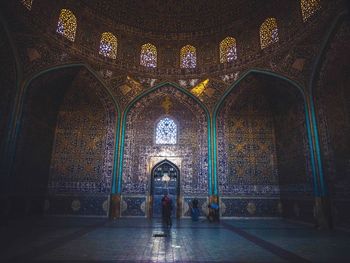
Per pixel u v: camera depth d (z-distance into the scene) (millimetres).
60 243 4879
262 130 10742
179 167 10562
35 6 8305
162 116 11055
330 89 7574
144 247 4660
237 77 10211
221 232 6652
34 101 8906
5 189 7535
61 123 10648
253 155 10500
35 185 9234
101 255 4012
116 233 6266
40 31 8469
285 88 9242
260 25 9992
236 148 10555
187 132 10891
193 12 10945
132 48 10914
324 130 7758
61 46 9109
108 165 10320
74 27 9641
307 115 8234
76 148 10438
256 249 4590
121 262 3635
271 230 7066
